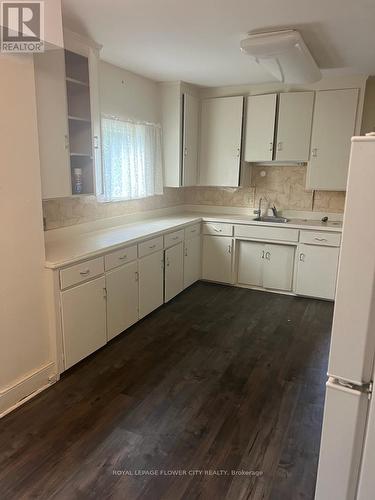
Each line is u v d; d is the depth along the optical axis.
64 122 2.57
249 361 2.83
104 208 3.66
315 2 2.11
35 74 2.30
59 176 2.57
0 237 2.05
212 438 2.01
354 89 3.81
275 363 2.80
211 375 2.62
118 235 3.31
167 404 2.29
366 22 2.40
